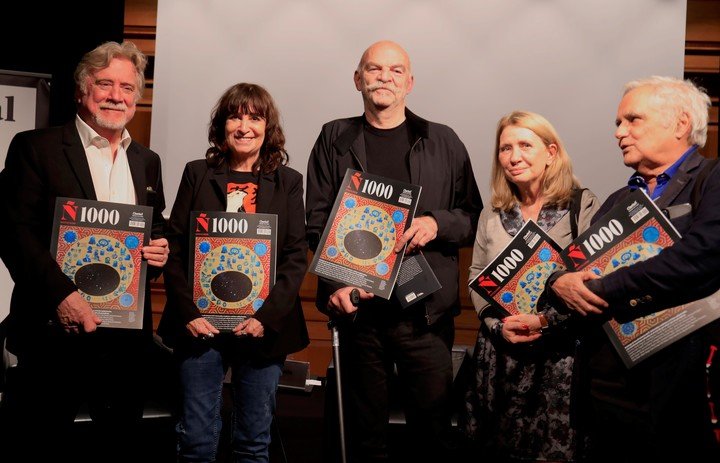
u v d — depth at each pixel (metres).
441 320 2.86
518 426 2.50
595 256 2.09
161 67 4.29
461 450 2.91
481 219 2.78
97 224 2.46
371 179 2.73
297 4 4.27
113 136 2.63
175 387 3.00
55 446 2.67
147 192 2.67
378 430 2.87
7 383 2.80
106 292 2.45
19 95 3.97
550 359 2.49
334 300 2.73
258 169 2.69
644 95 2.12
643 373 2.01
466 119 4.21
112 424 2.85
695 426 1.96
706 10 4.36
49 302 2.38
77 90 2.62
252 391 2.58
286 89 4.28
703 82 4.38
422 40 4.22
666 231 2.00
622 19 4.14
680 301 1.91
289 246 2.67
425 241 2.71
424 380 2.81
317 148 3.01
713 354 2.13
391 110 2.91
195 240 2.58
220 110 2.67
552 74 4.17
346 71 4.26
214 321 2.55
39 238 2.46
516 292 2.53
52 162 2.51
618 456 2.06
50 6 4.43
